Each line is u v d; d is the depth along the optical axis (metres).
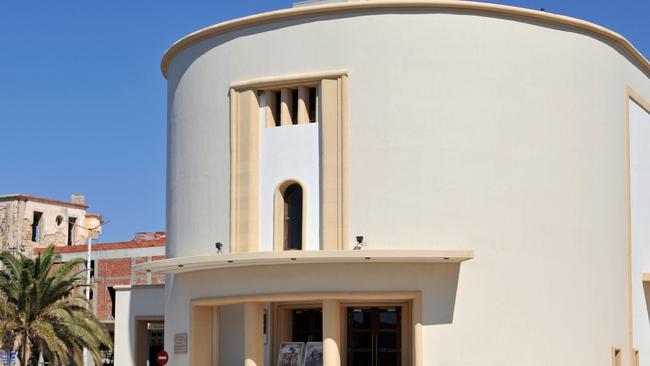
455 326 30.22
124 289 42.84
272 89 32.28
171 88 35.75
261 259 29.66
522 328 30.91
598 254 33.09
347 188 30.78
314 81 31.48
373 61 30.98
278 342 33.06
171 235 34.91
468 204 30.75
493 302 30.64
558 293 31.72
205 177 33.28
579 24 33.03
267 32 32.22
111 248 68.31
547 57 32.34
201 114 33.66
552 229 31.83
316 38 31.52
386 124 30.75
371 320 31.98
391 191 30.59
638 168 36.53
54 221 75.62
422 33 31.00
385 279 30.30
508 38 31.67
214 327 33.88
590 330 32.38
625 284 34.44
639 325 35.75
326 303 30.52
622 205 34.62
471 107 31.03
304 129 31.66
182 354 33.66
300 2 34.94
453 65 31.03
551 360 31.28
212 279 32.69
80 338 42.66
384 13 31.11
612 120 34.31
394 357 31.61
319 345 31.78
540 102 32.03
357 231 30.64
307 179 31.41
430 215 30.55
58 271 42.94
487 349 30.38
